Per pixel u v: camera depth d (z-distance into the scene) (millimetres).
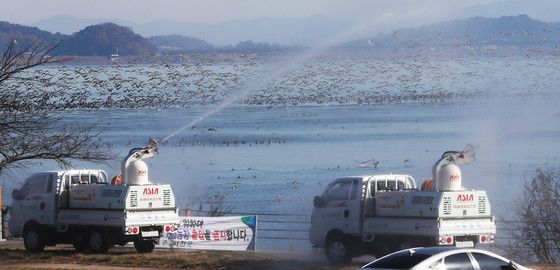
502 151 137000
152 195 45375
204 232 48719
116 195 44906
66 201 46938
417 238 39188
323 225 42500
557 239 48031
